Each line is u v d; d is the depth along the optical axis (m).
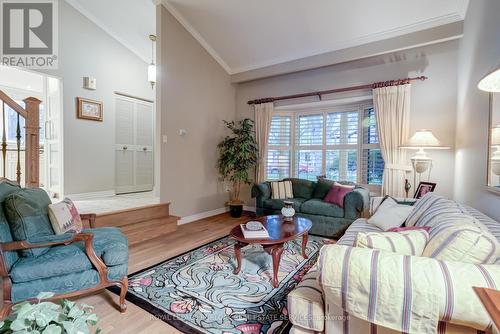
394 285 0.96
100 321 1.73
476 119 2.36
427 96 3.49
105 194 4.79
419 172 3.23
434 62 3.45
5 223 1.69
